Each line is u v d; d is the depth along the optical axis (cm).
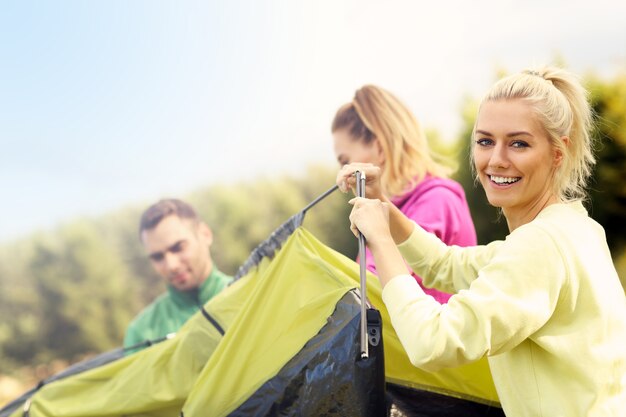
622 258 549
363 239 158
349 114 267
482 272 141
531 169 148
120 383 214
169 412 209
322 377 168
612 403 140
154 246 332
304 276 188
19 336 811
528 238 140
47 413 217
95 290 827
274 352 181
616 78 562
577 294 141
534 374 143
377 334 162
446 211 243
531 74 153
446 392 194
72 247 835
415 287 145
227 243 780
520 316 135
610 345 142
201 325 210
